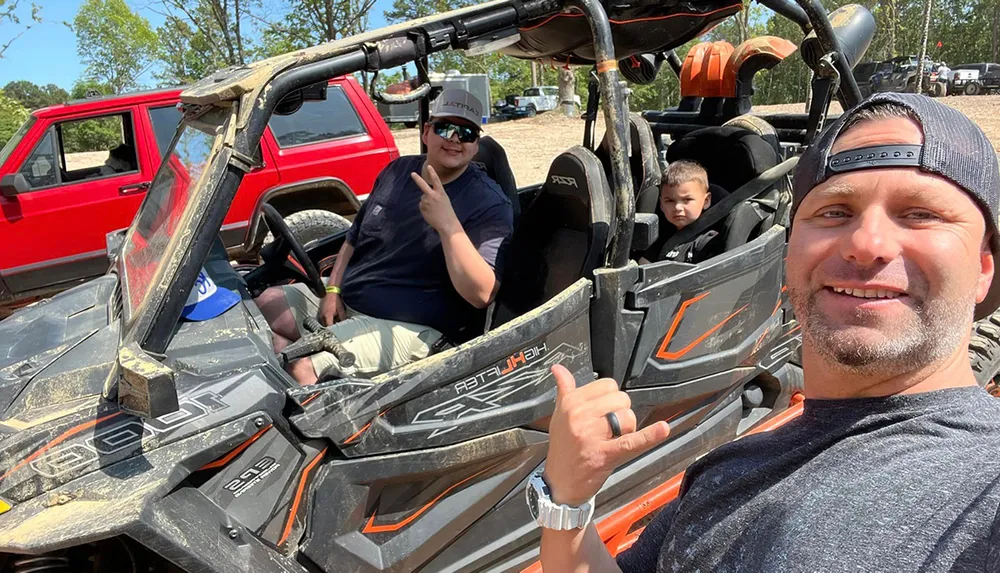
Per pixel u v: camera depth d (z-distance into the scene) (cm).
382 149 643
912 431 90
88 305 241
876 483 86
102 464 173
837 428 96
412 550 221
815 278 98
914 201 91
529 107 2934
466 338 293
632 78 412
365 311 293
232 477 188
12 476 168
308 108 615
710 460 114
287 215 609
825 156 100
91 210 564
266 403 192
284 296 289
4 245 539
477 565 238
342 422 200
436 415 215
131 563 186
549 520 109
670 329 254
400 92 236
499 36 241
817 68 310
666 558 109
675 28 279
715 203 322
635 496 274
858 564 81
